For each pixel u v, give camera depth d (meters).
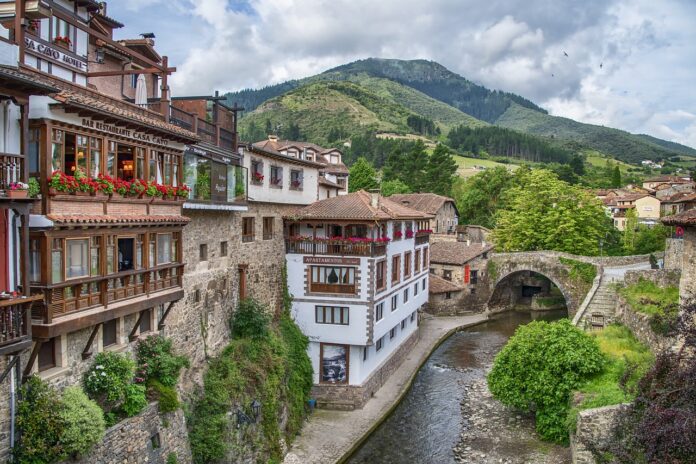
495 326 58.06
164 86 20.92
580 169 144.75
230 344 27.17
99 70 23.44
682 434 15.84
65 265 14.85
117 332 18.55
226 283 27.64
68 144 15.20
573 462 24.33
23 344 13.02
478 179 95.50
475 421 32.38
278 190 33.41
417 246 44.81
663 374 19.62
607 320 38.72
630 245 69.62
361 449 28.73
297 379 31.08
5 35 14.23
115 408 17.27
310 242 33.69
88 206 15.77
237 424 23.66
